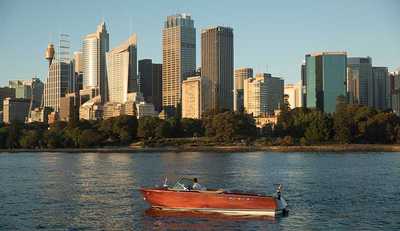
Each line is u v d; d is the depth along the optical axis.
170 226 57.84
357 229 56.22
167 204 65.31
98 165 155.62
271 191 86.62
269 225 58.12
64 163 167.62
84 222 59.97
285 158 185.88
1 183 101.12
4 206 71.06
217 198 63.62
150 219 61.28
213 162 166.12
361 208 68.38
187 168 139.62
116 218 62.06
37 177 114.31
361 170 127.25
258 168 137.62
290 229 56.38
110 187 92.62
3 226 58.09
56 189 89.94
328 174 116.44
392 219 61.22
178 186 66.19
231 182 101.56
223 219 61.03
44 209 68.50
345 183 97.38
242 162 164.62
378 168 133.25
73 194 82.88
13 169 140.88
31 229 56.59
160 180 106.00
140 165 153.88
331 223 59.06
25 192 85.94
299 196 79.56
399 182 98.62
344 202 73.44
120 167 145.62
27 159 196.62
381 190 86.50
